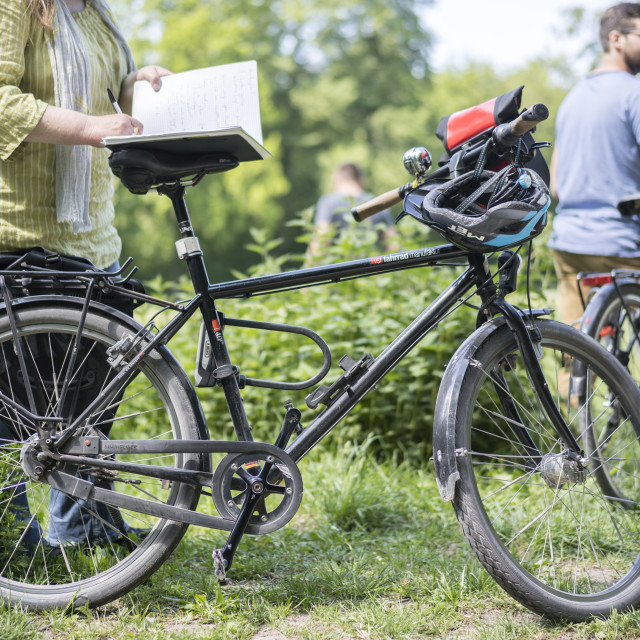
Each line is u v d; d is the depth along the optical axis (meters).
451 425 2.46
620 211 3.62
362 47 31.44
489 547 2.42
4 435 2.72
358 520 3.56
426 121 30.64
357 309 4.74
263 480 2.48
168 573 2.85
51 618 2.47
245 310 5.03
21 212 2.65
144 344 2.57
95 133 2.47
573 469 2.58
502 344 2.59
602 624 2.42
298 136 29.98
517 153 2.49
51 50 2.59
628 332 3.89
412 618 2.48
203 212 26.20
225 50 28.77
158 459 4.38
